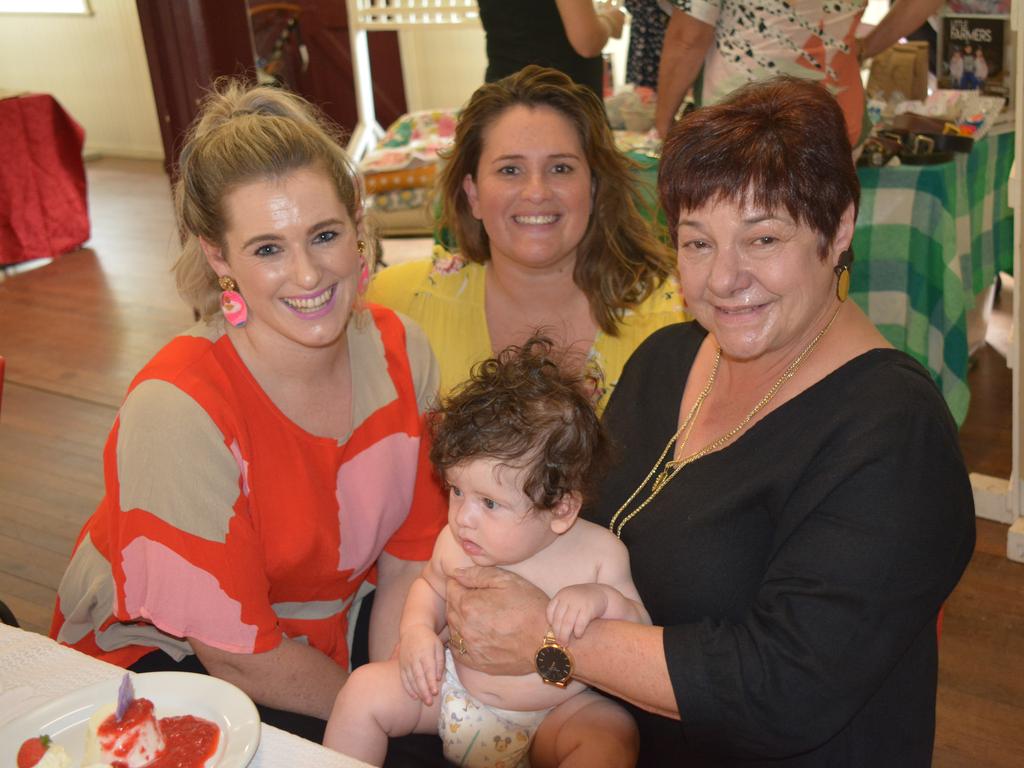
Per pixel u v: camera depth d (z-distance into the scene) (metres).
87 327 5.18
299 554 1.59
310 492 1.59
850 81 2.77
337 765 1.09
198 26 3.47
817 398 1.31
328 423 1.62
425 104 7.49
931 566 1.21
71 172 6.43
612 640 1.33
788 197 1.20
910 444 1.21
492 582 1.44
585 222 1.97
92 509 3.50
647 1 3.79
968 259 3.20
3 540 3.31
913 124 3.10
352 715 1.51
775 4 2.64
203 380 1.50
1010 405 3.73
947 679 2.50
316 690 1.55
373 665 1.56
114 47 9.12
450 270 2.15
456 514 1.51
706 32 2.78
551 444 1.44
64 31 9.30
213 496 1.45
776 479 1.30
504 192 1.93
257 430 1.54
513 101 1.93
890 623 1.21
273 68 6.55
